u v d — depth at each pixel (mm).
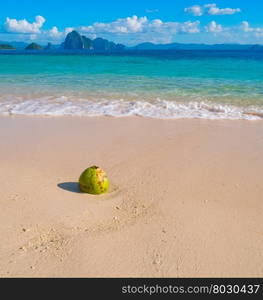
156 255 3469
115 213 4250
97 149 6773
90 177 4707
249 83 16219
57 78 18016
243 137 7691
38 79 17516
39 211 4164
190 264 3367
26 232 3740
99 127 8438
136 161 6141
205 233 3855
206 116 9625
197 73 21312
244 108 10648
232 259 3447
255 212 4359
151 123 8844
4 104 11070
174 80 17469
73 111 10133
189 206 4480
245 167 5898
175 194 4832
